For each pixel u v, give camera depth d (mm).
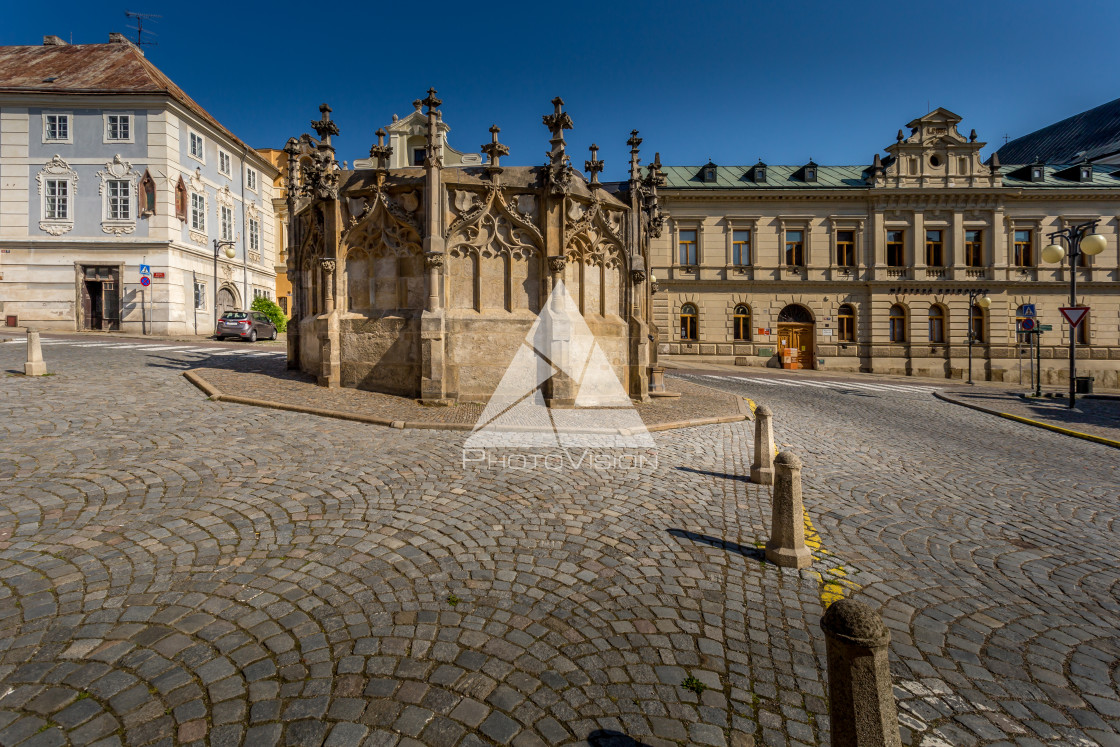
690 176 36000
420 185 11469
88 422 7555
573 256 12383
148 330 29375
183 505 4934
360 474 6203
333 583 3719
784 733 2541
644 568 4238
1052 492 7254
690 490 6414
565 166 11484
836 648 2037
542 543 4609
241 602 3408
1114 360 34781
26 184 28734
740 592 3943
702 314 34500
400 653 2975
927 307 34438
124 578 3615
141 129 29234
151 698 2539
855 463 8477
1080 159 43625
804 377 28203
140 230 29359
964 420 14531
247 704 2535
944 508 6336
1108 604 4082
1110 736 2629
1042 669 3184
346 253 12273
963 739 2564
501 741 2391
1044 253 17406
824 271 34531
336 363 12023
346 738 2355
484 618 3383
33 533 4184
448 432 8797
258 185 38812
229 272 35031
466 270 11734
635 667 2979
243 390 10727
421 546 4395
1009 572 4594
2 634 2945
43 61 31344
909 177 34281
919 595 4086
